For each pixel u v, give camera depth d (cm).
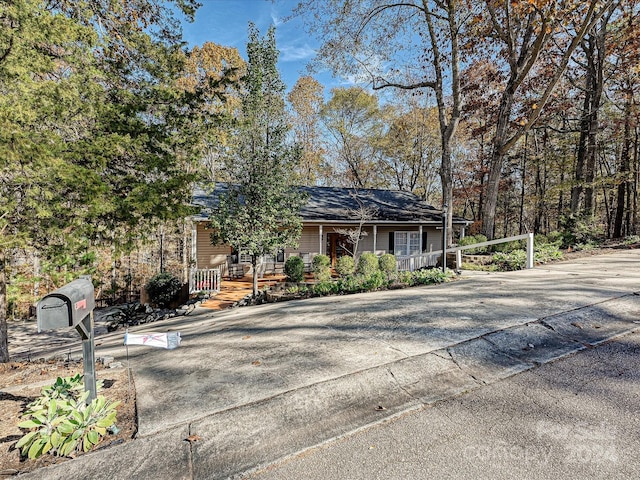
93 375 247
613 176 1561
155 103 542
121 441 228
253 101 958
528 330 398
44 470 203
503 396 278
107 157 471
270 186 980
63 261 491
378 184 2859
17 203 421
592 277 679
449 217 1320
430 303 550
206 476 201
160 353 430
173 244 1414
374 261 1209
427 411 262
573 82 1623
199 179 571
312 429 243
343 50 1371
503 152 1405
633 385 283
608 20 1405
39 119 411
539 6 993
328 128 2706
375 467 204
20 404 286
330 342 402
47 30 387
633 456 204
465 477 194
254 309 744
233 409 265
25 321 968
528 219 2675
